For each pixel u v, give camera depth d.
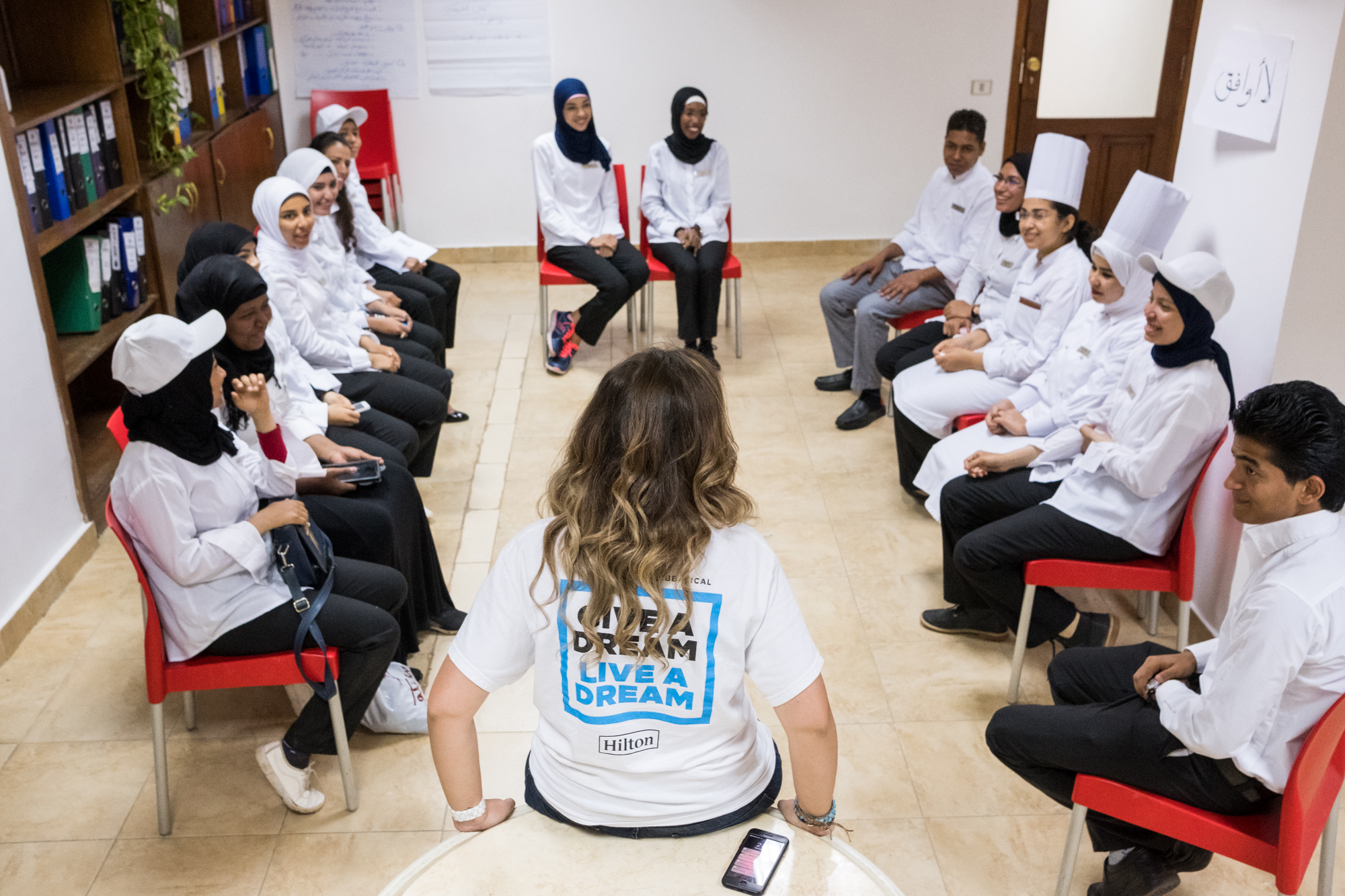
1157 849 1.96
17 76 3.58
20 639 2.89
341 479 2.67
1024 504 2.78
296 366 3.11
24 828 2.29
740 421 4.32
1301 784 1.55
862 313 4.23
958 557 2.67
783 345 5.12
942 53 5.88
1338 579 1.57
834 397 4.55
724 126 6.04
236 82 5.30
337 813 2.33
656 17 5.79
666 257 4.77
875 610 3.08
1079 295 3.16
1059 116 5.97
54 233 3.20
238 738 2.57
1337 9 2.23
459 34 5.79
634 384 1.28
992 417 3.07
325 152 4.16
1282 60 2.44
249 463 2.43
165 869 2.18
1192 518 2.42
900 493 3.76
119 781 2.42
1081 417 2.85
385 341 3.95
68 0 3.52
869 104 6.00
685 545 1.27
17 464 2.91
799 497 3.73
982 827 2.29
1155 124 5.94
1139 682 1.93
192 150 4.13
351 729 2.33
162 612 2.16
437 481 3.82
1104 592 3.18
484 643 1.38
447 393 3.77
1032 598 2.60
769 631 1.34
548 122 6.02
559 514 1.32
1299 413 1.56
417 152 6.05
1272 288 2.51
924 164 6.15
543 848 1.44
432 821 2.31
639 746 1.38
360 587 2.36
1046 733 1.95
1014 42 5.84
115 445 3.77
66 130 3.37
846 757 2.50
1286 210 2.43
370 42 5.81
